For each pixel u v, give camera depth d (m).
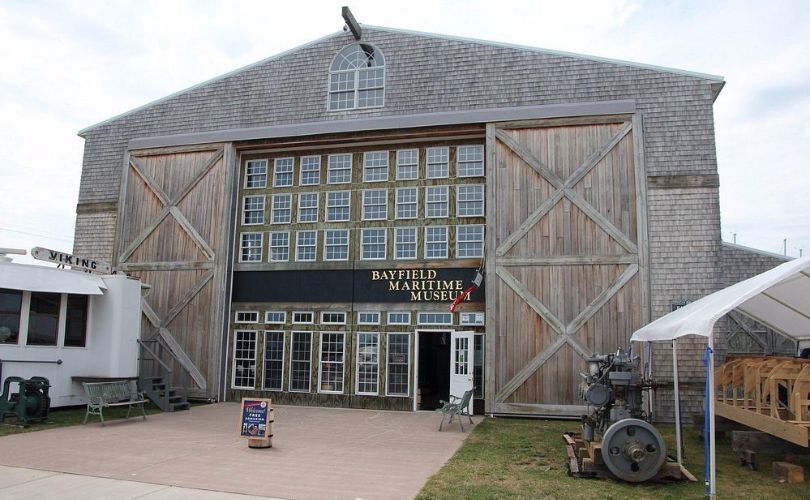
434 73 15.76
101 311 14.54
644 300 13.42
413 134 15.55
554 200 14.24
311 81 16.73
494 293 14.20
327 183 16.53
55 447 9.70
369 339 15.54
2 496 6.92
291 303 16.23
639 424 7.76
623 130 14.14
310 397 15.71
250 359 16.33
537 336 13.85
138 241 17.14
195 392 15.97
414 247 15.59
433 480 7.68
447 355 16.25
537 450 9.84
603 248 13.84
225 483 7.51
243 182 17.22
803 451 8.70
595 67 14.68
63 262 13.96
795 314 10.83
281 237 16.67
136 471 8.12
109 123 18.36
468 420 13.41
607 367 9.40
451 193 15.56
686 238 13.55
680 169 13.80
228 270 16.55
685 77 14.12
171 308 16.53
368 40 16.45
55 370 13.72
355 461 8.90
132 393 13.32
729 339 19.23
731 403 10.92
